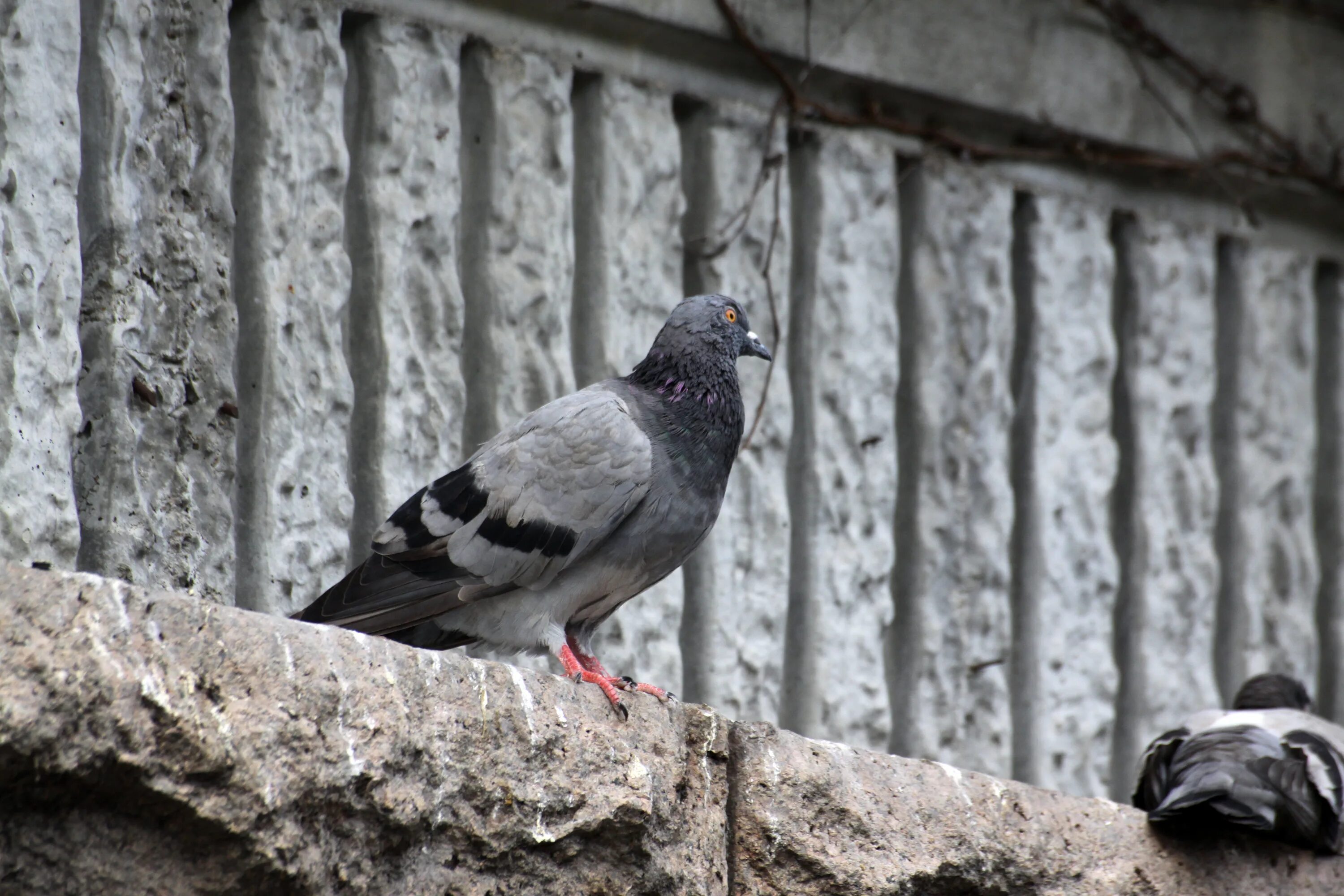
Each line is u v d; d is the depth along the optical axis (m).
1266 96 14.22
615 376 10.63
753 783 7.47
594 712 7.00
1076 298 13.10
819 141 12.00
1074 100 13.11
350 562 9.66
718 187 11.56
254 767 5.62
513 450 7.91
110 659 5.32
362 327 9.92
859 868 7.58
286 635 5.89
